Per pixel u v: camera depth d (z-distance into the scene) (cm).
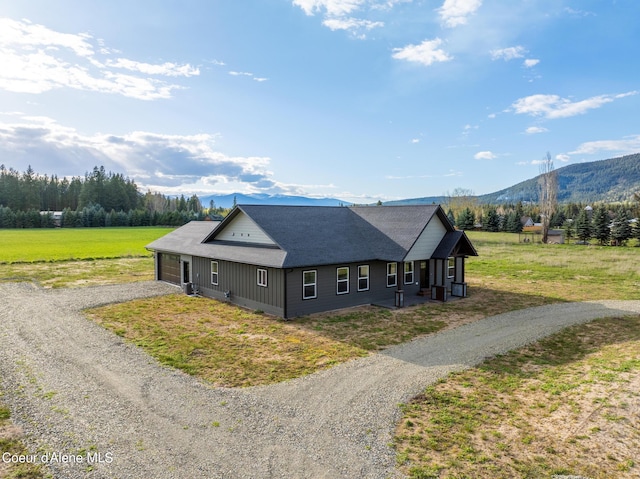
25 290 2622
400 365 1309
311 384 1155
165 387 1130
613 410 984
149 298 2412
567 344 1535
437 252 2405
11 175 12350
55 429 891
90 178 12744
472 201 12925
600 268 3631
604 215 6306
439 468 762
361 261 2158
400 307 2155
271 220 2223
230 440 855
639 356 1383
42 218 9956
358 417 961
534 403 1036
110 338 1595
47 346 1488
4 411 969
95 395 1071
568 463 780
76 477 725
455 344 1531
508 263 3997
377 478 731
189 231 3091
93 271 3519
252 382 1171
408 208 2520
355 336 1633
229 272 2291
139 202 13700
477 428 913
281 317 1934
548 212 6650
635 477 734
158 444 836
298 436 873
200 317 1944
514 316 1977
